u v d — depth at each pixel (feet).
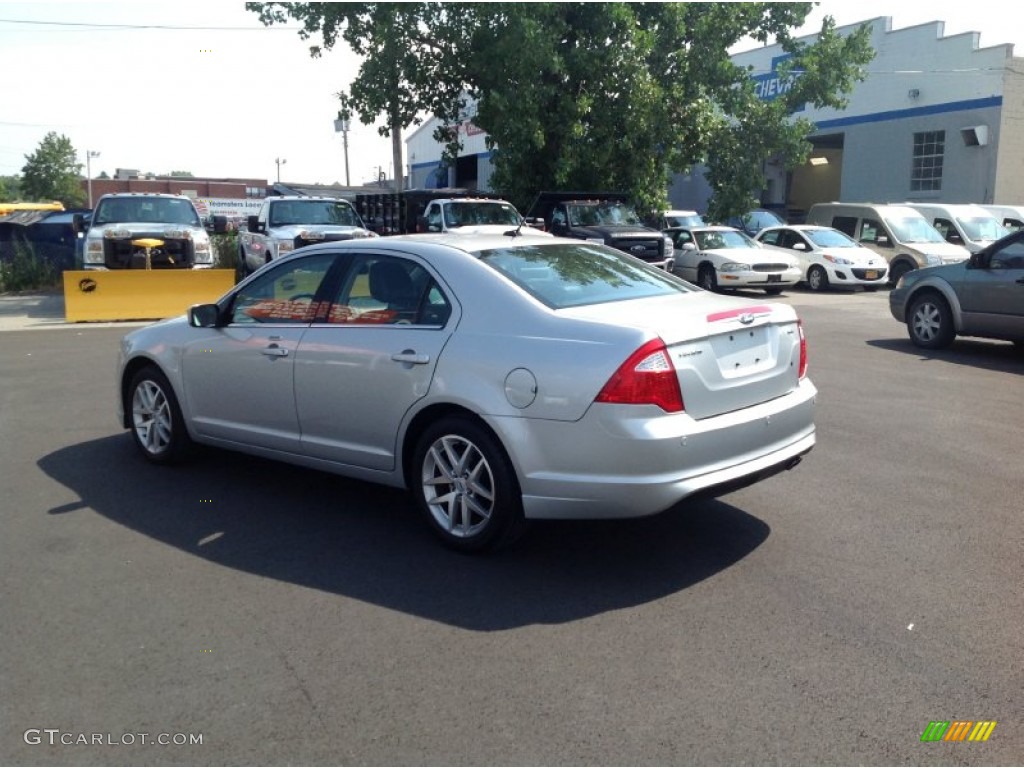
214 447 23.12
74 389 31.96
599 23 73.20
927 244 73.77
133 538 17.89
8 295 71.20
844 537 17.63
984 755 10.79
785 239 76.43
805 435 17.52
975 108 94.43
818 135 112.98
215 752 10.98
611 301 16.69
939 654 13.11
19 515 19.17
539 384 15.25
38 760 10.85
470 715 11.67
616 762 10.68
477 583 15.67
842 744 10.99
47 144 230.07
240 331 20.17
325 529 18.35
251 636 13.84
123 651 13.41
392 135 90.63
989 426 26.37
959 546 17.16
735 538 17.63
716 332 15.56
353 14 75.97
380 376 17.35
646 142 76.64
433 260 17.54
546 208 72.38
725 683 12.35
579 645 13.46
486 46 74.18
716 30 77.56
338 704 11.97
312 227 61.62
